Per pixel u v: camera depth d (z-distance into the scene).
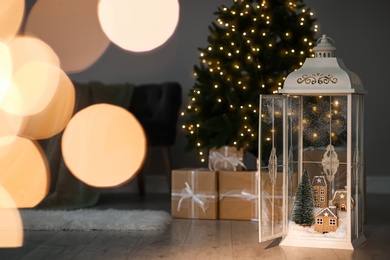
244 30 3.87
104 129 4.65
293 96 2.99
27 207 4.27
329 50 2.93
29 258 2.67
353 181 2.92
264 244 2.95
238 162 3.78
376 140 5.32
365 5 5.32
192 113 3.96
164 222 3.48
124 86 4.98
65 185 4.38
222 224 3.54
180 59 5.46
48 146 4.52
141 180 5.14
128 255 2.72
